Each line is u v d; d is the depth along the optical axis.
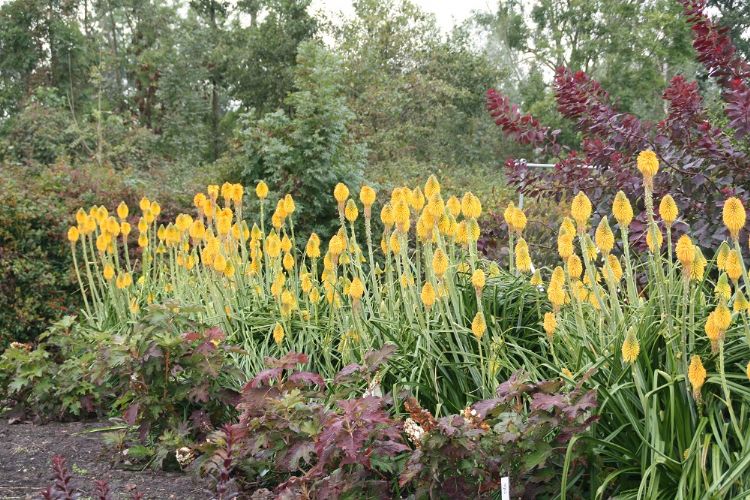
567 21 35.75
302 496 3.69
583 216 3.92
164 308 5.05
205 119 34.38
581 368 3.82
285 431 3.91
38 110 21.86
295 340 5.57
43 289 9.19
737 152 5.76
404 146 24.45
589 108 6.60
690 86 6.16
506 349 4.49
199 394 4.77
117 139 22.50
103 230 6.89
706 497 3.08
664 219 3.79
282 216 5.71
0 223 8.97
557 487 3.65
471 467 3.47
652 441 3.37
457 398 4.34
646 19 32.59
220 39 33.78
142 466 4.78
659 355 3.79
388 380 4.61
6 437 5.38
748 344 3.42
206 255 5.72
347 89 26.08
